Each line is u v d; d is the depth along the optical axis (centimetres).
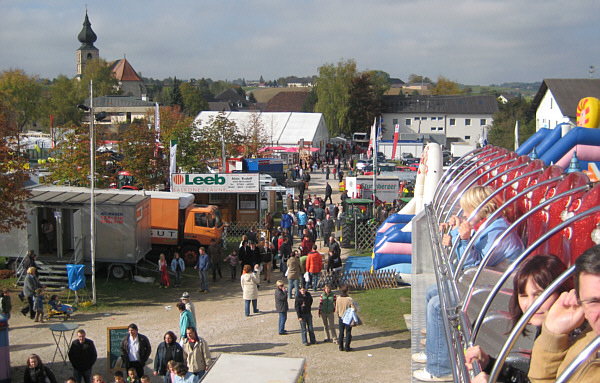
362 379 1481
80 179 3519
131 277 2512
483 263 498
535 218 591
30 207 2453
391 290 2305
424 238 1088
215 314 2095
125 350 1419
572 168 1115
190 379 1290
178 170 4219
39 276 2372
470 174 995
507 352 344
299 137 7575
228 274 2683
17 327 1919
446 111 10156
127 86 18250
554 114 5112
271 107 15288
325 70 9856
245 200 3425
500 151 1134
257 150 6588
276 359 1030
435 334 806
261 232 3116
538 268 357
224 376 960
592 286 262
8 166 2288
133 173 3725
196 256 2770
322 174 6844
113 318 2027
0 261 2716
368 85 9969
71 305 2136
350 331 1689
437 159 2050
